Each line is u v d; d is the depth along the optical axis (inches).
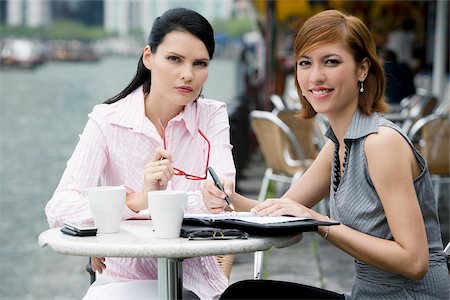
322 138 328.8
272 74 685.3
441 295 131.3
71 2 6476.4
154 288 134.0
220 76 2878.9
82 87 2945.4
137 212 132.1
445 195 374.9
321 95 132.5
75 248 112.2
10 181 738.2
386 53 454.3
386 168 127.0
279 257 292.4
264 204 128.0
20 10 6358.3
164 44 138.2
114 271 142.3
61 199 135.3
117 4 6530.5
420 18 659.4
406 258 125.3
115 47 6594.5
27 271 380.2
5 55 4712.1
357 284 134.4
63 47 6382.9
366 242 126.4
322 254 295.9
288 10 598.5
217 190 134.8
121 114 143.9
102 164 142.8
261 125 322.3
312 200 147.2
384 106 133.5
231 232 116.3
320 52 131.7
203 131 149.6
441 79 591.2
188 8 139.7
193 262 142.1
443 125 305.3
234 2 1011.3
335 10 134.0
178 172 141.5
